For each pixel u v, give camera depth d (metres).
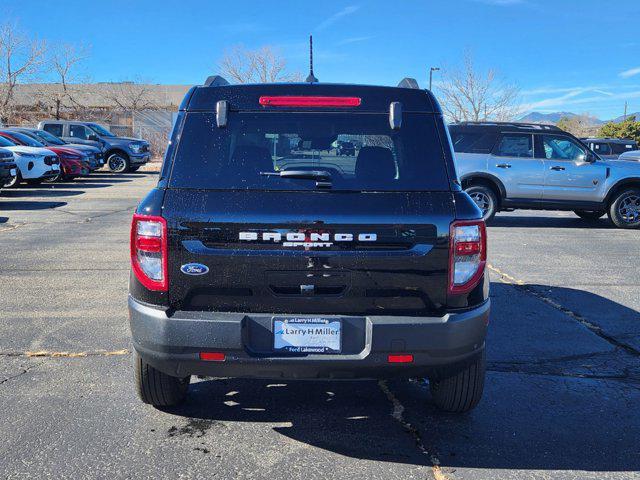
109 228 10.42
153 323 2.96
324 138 3.17
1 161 13.79
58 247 8.66
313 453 3.20
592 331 5.27
